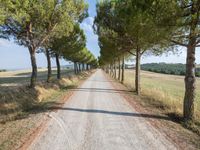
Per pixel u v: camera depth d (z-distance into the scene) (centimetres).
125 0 1652
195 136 851
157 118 1128
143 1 1091
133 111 1285
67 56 3497
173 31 1039
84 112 1226
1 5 1037
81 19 2016
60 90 2295
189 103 1091
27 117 1093
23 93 1541
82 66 8119
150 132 872
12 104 1305
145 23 1085
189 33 1012
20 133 826
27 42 1722
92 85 3050
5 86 1825
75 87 2672
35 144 712
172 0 949
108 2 2262
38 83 2017
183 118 1106
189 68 1095
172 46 1219
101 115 1159
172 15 970
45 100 1659
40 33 1728
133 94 2134
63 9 1653
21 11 1266
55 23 1722
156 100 1723
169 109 1366
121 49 2631
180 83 6000
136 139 785
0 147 685
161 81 6556
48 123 973
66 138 779
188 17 979
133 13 1262
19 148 674
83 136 806
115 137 803
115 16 2166
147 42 1215
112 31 2266
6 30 1631
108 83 3509
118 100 1706
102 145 720
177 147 716
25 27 1612
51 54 2750
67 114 1163
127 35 2147
